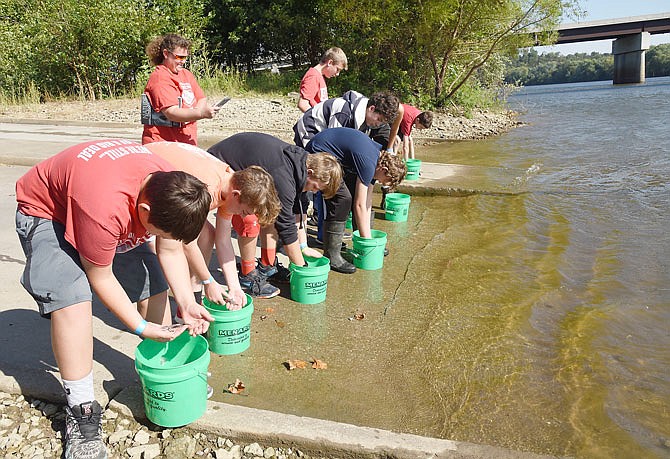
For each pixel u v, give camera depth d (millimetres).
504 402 2926
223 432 2607
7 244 4828
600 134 12656
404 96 16734
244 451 2562
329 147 4492
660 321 3801
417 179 7703
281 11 18594
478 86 18875
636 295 4195
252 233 3988
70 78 16594
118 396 2818
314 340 3520
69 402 2514
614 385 3082
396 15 15539
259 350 3398
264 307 3979
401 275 4566
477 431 2707
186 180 2279
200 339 2826
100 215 2264
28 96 16250
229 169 3213
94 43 15953
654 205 6477
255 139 3850
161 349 2896
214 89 16578
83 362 2482
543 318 3834
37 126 12133
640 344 3510
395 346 3459
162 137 4723
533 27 15578
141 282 2947
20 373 2969
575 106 21656
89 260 2361
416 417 2805
